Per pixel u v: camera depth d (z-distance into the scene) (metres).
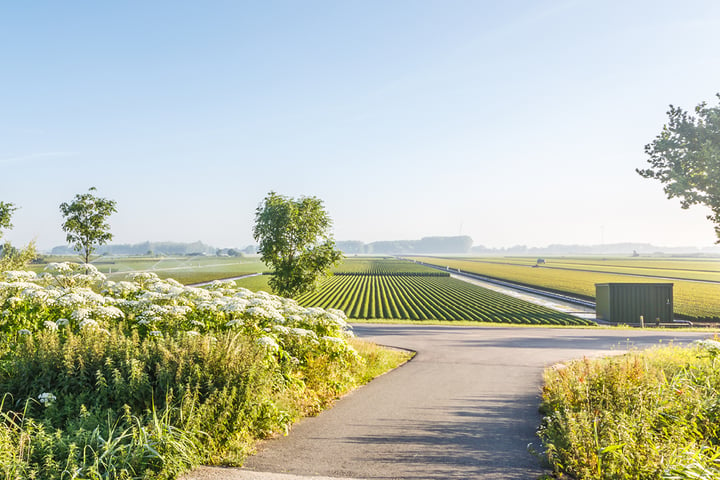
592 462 5.73
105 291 12.03
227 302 10.63
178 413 6.73
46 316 9.45
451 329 30.80
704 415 7.17
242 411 7.09
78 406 6.93
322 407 9.59
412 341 23.61
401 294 68.50
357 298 62.59
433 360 17.17
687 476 5.14
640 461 5.51
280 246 21.12
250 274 106.88
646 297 40.75
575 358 17.58
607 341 24.08
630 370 9.02
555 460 6.32
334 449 7.04
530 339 24.86
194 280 83.19
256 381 7.64
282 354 9.63
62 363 7.37
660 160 22.80
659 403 7.34
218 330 10.13
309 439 7.51
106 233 21.17
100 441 5.85
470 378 13.47
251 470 6.12
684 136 21.91
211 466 6.20
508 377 13.69
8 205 20.86
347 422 8.55
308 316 11.98
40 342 7.98
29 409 6.87
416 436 7.74
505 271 133.62
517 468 6.37
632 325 40.16
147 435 5.99
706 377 9.05
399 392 11.35
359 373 12.88
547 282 89.06
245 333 10.16
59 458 5.64
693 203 21.56
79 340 7.82
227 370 7.54
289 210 20.97
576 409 7.81
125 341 8.00
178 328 9.80
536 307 51.50
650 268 150.88
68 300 9.23
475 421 8.73
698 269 145.00
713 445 6.63
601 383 8.57
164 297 10.82
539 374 14.23
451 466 6.42
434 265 182.62
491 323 36.66
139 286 13.15
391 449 7.07
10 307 9.43
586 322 39.94
